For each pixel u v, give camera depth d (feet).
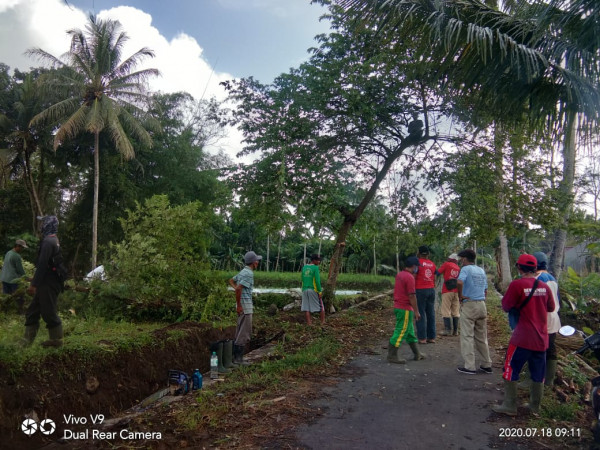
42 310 19.01
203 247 33.32
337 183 39.93
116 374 21.07
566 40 19.92
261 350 27.30
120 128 76.48
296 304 43.93
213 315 31.91
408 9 20.74
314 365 22.63
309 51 36.76
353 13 22.50
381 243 45.98
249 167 36.73
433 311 29.19
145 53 79.92
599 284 38.11
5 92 87.15
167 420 15.83
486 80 21.54
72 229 91.71
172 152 93.61
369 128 35.94
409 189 41.78
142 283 30.30
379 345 28.37
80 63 76.28
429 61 22.52
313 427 15.01
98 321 27.25
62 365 19.03
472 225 37.45
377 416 16.01
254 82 35.96
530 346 15.81
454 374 21.44
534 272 16.37
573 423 15.46
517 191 35.58
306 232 41.32
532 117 21.79
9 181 95.30
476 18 21.16
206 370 26.35
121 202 89.56
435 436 14.39
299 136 35.29
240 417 15.85
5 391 16.53
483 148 36.22
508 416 16.05
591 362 25.11
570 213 37.99
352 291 88.63
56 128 86.74
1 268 34.19
